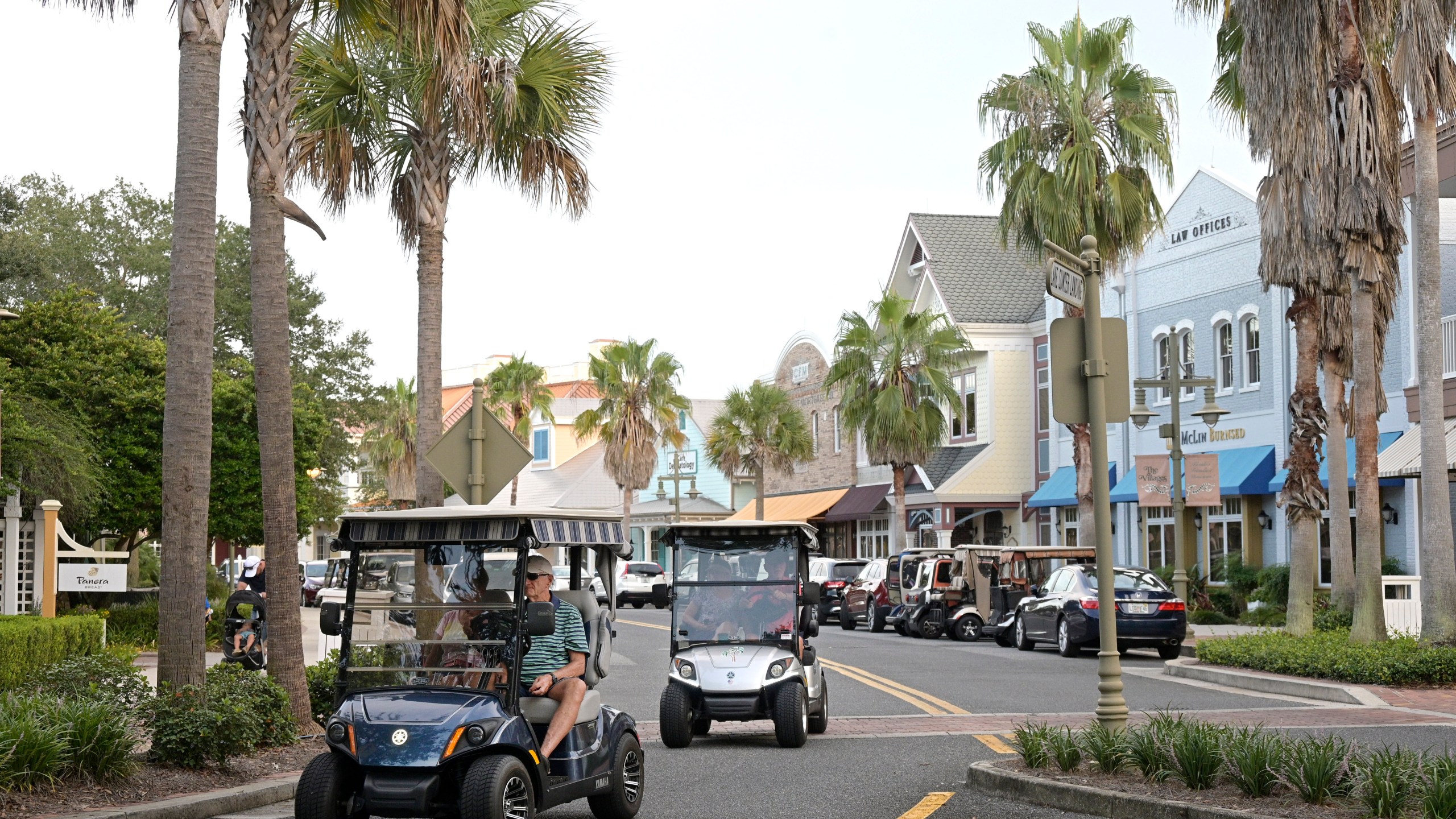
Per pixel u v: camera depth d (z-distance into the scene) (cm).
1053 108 3797
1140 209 3803
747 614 1716
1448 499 2467
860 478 6675
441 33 1656
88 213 5238
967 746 1677
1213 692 2342
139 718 1364
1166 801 1111
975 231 6281
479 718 998
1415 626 2991
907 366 5159
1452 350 3150
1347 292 2753
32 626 2045
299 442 3872
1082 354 1435
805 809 1239
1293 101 2519
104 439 3334
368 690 1044
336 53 1769
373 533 1075
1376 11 2478
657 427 8906
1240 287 4388
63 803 1154
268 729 1509
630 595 6169
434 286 2342
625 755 1170
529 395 7900
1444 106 2525
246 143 1642
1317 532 3359
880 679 2583
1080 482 4094
